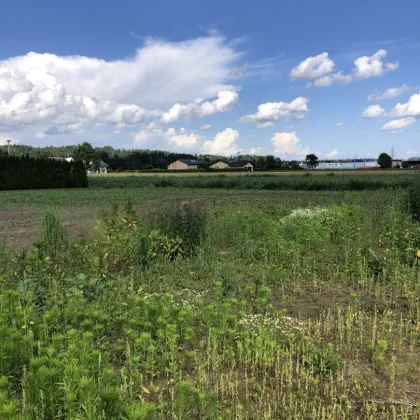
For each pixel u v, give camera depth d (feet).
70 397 8.62
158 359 12.82
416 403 11.60
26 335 12.37
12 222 50.93
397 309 19.15
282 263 26.55
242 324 15.76
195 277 23.94
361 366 13.75
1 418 7.54
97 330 13.38
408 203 38.99
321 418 11.02
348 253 26.86
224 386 12.30
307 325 16.93
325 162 396.37
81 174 167.73
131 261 25.76
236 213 39.37
